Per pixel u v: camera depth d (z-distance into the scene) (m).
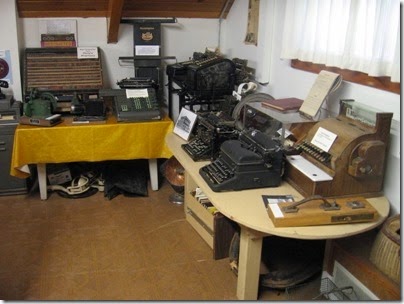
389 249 1.88
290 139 2.38
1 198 3.53
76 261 2.68
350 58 2.33
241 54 3.85
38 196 3.58
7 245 2.85
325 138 2.15
